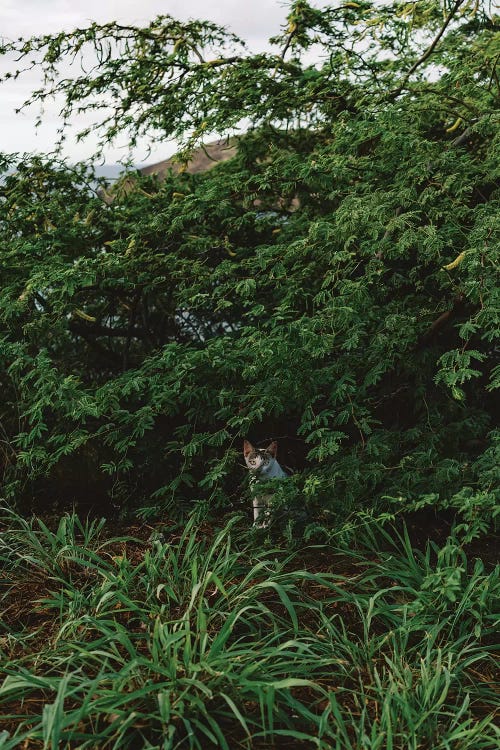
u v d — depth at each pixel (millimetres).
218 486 4938
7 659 3445
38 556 4488
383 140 5637
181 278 6012
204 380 5148
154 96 6832
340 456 4875
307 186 6520
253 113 6367
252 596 3734
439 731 3027
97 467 5801
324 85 6586
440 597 3812
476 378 5609
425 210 5234
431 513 5191
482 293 4441
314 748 2965
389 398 5281
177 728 2951
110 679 3049
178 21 6770
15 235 6566
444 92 6359
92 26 6543
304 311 5828
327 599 4082
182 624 3621
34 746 2877
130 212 6641
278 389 4785
